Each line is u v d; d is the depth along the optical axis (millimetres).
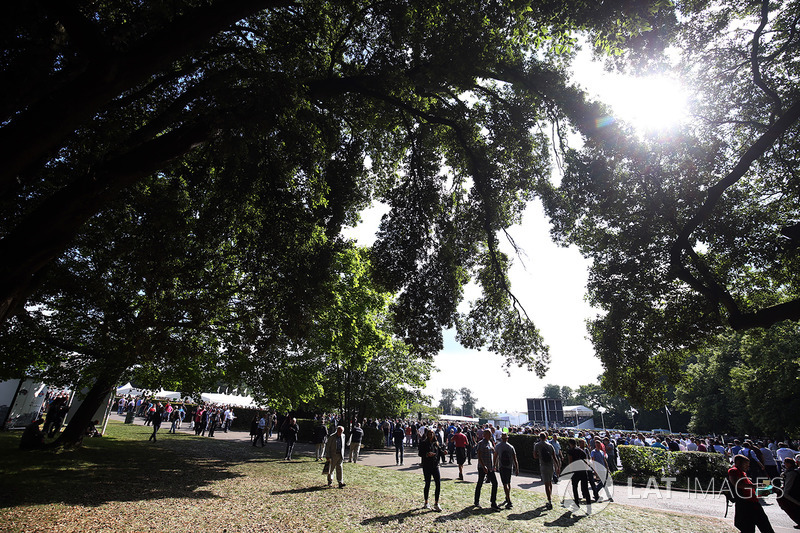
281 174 8641
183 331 13781
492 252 13008
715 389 51312
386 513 9203
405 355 32781
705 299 10438
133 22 6027
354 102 12070
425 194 12828
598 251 11945
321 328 18109
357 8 10164
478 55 9320
